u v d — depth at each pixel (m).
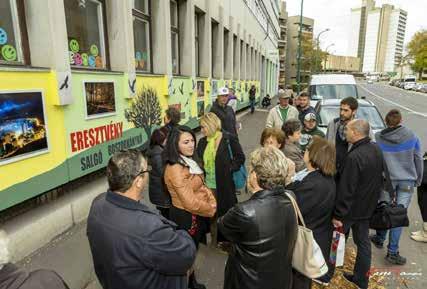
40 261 3.66
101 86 5.39
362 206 3.01
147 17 7.79
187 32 9.96
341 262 2.91
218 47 14.26
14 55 4.05
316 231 2.58
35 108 3.92
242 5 19.86
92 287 3.25
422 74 84.69
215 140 3.76
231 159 3.81
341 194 2.88
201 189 2.94
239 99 20.19
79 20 5.33
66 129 4.53
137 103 6.67
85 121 4.97
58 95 4.23
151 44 8.06
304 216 2.55
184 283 1.85
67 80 4.41
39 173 4.00
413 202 5.77
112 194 1.71
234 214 1.96
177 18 9.82
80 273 3.46
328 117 7.42
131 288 1.61
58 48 4.25
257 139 11.76
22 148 3.72
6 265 1.18
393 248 3.73
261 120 17.72
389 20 169.62
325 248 2.63
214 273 3.53
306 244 2.20
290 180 2.80
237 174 4.40
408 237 4.45
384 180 3.24
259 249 1.91
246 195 5.71
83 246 4.01
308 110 5.88
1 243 1.19
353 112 3.90
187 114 9.90
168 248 1.63
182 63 10.16
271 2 41.34
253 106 21.36
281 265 1.99
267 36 38.00
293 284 2.41
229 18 16.09
